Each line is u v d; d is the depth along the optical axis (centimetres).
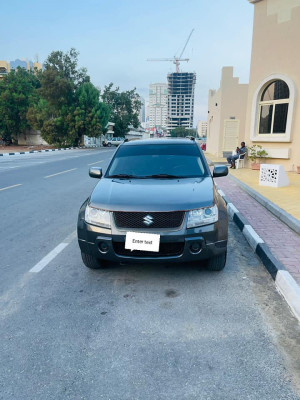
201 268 381
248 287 334
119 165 445
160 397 193
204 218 322
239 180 988
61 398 193
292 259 384
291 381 204
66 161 1969
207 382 205
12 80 4612
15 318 279
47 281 353
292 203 652
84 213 353
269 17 1152
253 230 485
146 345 242
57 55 4150
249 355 229
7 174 1316
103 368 218
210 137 2941
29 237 507
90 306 299
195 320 274
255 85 1252
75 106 4200
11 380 208
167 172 418
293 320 273
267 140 1236
